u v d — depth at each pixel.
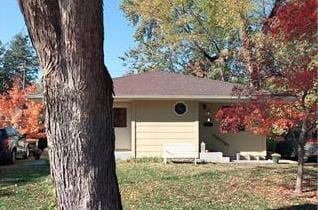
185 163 19.81
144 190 12.88
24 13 4.91
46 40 4.88
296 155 21.72
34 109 25.66
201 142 21.72
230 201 11.55
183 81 22.45
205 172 16.42
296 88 11.98
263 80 13.05
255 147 22.39
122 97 20.50
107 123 5.15
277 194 12.61
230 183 14.12
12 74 62.06
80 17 4.78
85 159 5.03
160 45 35.81
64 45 4.89
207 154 20.66
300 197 12.26
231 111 13.74
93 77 5.00
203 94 20.80
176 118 21.38
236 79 32.62
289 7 11.72
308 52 12.04
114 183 5.24
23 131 25.03
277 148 24.02
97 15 4.87
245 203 11.32
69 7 4.75
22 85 38.12
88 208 5.04
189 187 13.38
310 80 11.77
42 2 4.78
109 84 5.22
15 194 12.32
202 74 36.66
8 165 19.56
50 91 4.99
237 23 28.59
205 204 11.09
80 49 4.87
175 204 11.06
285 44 12.17
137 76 23.05
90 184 5.04
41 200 11.53
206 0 30.78
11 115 25.70
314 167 18.31
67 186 5.04
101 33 4.97
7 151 19.47
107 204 5.12
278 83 12.27
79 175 5.03
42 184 13.59
